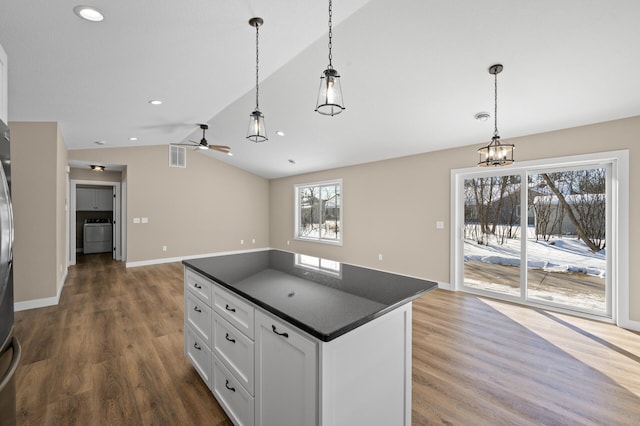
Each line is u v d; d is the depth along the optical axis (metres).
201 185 7.16
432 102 3.31
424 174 4.82
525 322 3.26
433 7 2.12
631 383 2.13
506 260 4.08
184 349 2.44
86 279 5.14
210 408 1.87
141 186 6.32
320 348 1.10
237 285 1.65
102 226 8.09
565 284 3.62
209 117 4.52
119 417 1.78
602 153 3.22
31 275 3.69
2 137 1.34
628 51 2.23
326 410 1.11
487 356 2.51
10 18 1.71
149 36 2.07
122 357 2.49
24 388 2.05
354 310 1.26
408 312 1.53
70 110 3.42
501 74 2.67
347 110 3.80
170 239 6.70
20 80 2.52
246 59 2.61
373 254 5.59
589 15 1.98
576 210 3.54
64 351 2.58
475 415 1.80
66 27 1.85
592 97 2.84
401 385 1.50
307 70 3.13
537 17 2.06
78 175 6.49
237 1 1.83
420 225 4.87
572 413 1.82
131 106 3.53
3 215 1.30
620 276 3.12
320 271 2.02
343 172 6.19
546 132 3.63
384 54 2.68
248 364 1.53
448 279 4.53
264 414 1.42
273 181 8.30
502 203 4.11
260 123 2.46
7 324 1.33
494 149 2.46
